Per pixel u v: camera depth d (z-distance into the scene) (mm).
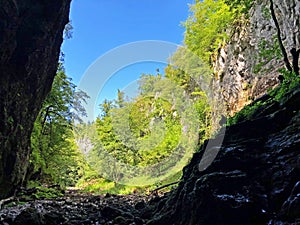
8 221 7109
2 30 8438
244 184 4961
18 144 11523
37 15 10102
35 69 11477
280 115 6113
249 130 6363
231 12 19031
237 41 22641
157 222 6422
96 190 21609
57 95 20375
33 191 14164
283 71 9195
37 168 18516
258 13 19188
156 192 14734
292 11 14328
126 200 13758
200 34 22672
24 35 9930
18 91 10477
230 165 5613
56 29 11781
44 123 20531
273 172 4883
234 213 4594
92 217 8219
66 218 7922
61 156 21984
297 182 4176
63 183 23656
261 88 17609
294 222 3791
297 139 5031
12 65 9758
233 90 22391
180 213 5957
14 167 11203
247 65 20703
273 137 5648
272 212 4387
